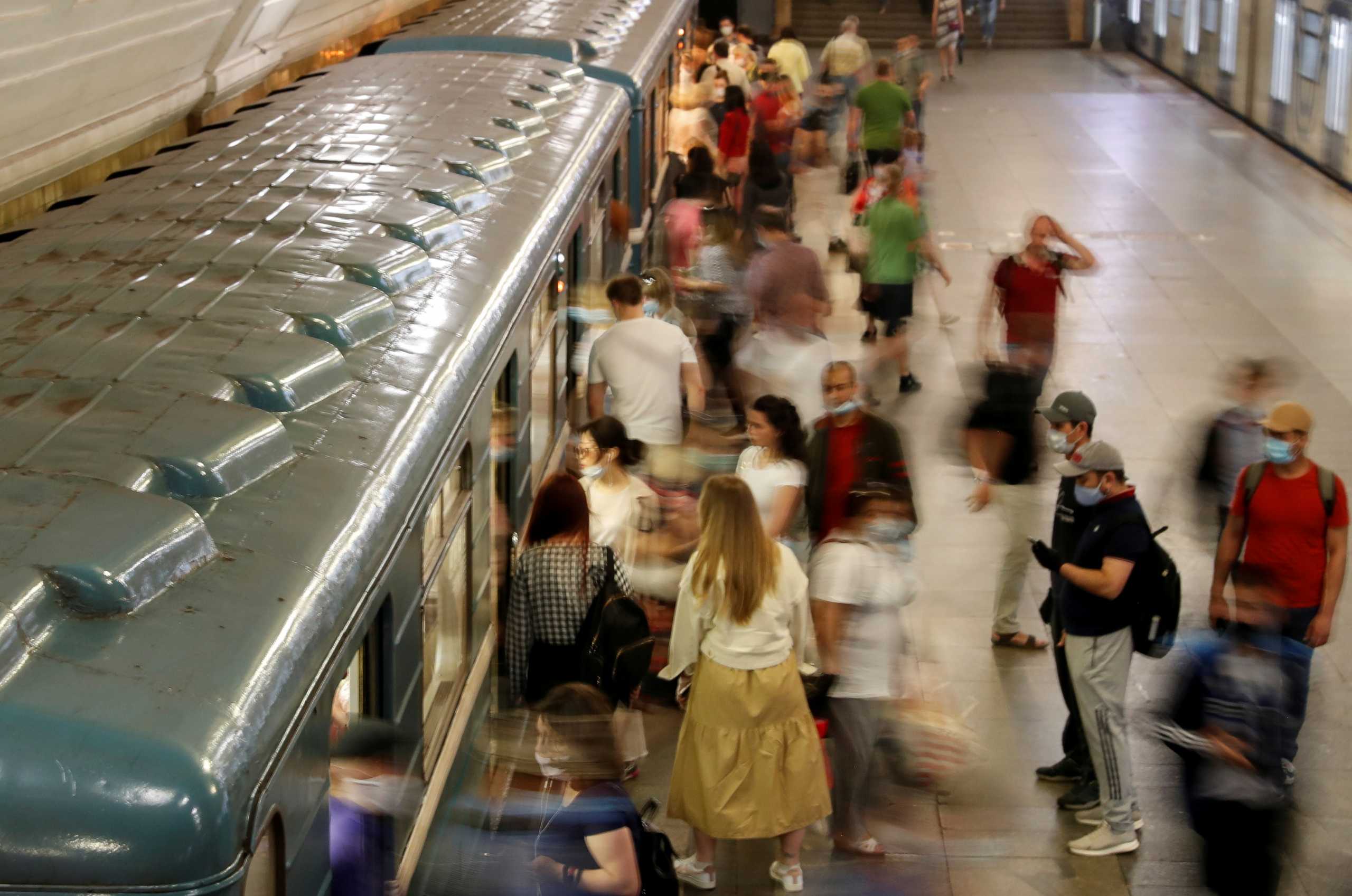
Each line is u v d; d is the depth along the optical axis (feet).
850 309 61.11
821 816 25.34
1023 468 33.60
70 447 14.82
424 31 53.26
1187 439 47.11
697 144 52.90
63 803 11.13
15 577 12.32
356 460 16.98
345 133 31.91
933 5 141.90
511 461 27.20
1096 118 105.91
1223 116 106.32
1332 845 26.63
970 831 27.63
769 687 24.50
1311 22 88.63
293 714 13.10
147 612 12.76
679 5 77.51
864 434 30.37
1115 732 26.53
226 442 15.39
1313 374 53.06
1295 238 73.00
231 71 39.63
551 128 37.63
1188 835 27.58
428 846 20.10
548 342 32.09
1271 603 25.13
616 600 26.00
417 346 20.86
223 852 11.40
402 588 17.89
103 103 30.48
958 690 32.40
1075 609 26.37
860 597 26.00
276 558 14.33
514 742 25.67
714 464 39.11
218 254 21.76
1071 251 69.97
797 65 93.25
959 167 89.71
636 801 28.48
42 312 19.16
